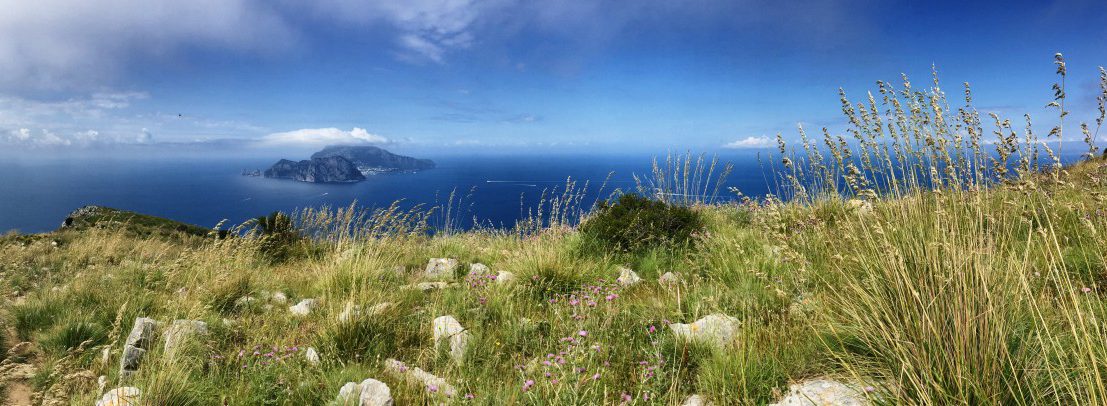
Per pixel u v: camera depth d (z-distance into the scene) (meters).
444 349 4.36
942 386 2.51
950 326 2.67
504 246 8.89
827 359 3.18
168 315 5.48
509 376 3.73
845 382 2.94
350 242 8.91
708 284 5.16
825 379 3.04
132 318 5.64
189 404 3.63
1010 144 3.70
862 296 3.28
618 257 7.27
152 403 3.48
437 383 3.70
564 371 3.28
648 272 6.38
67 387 4.03
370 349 4.46
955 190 3.74
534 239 8.11
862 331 3.12
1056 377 2.44
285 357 4.28
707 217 8.64
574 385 3.14
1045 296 3.38
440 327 4.66
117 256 10.75
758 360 3.18
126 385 4.01
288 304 6.37
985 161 3.76
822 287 4.13
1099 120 3.35
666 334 3.96
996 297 2.67
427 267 7.99
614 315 4.52
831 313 3.57
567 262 6.39
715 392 3.05
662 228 7.63
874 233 3.94
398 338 4.73
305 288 7.07
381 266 7.54
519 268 6.34
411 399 3.54
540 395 3.30
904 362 2.59
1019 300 2.78
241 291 6.73
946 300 2.78
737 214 8.93
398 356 4.44
